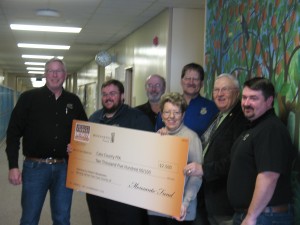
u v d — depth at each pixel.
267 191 1.90
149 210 2.44
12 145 2.88
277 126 1.96
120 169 2.50
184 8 5.58
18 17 6.49
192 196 2.31
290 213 2.07
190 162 2.36
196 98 2.96
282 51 2.49
